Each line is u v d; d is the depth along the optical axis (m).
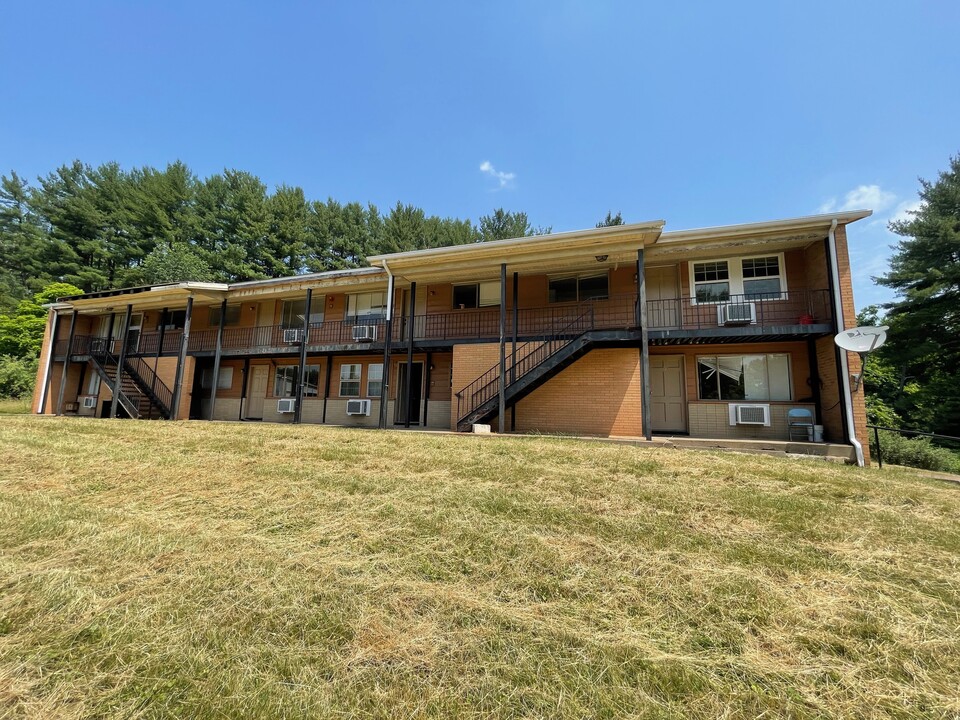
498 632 2.14
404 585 2.61
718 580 2.69
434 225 32.97
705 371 11.16
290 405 15.12
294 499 4.33
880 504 4.42
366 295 15.27
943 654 2.00
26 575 2.68
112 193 31.77
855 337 8.32
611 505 4.14
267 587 2.58
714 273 11.09
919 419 19.77
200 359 16.92
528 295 12.71
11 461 5.99
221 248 31.36
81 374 19.08
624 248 9.91
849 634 2.15
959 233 19.91
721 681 1.81
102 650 1.96
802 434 9.95
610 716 1.61
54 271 28.95
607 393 10.30
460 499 4.26
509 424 10.88
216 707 1.63
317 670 1.86
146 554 3.03
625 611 2.35
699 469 5.70
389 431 9.94
